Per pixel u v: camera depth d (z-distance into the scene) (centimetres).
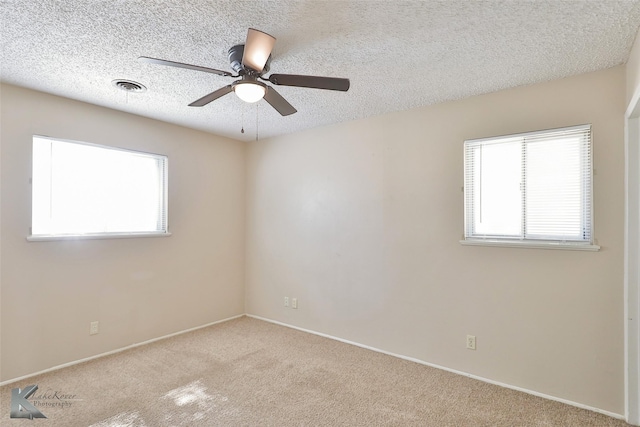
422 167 297
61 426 202
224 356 307
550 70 225
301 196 383
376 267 324
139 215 337
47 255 272
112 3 155
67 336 282
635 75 188
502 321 257
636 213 208
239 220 434
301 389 249
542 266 242
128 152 325
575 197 233
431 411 221
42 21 170
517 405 229
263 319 418
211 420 211
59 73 233
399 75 234
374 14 165
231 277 423
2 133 249
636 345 208
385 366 288
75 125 285
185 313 372
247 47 160
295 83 191
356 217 338
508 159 259
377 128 324
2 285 250
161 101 288
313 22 172
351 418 214
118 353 310
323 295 363
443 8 160
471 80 242
